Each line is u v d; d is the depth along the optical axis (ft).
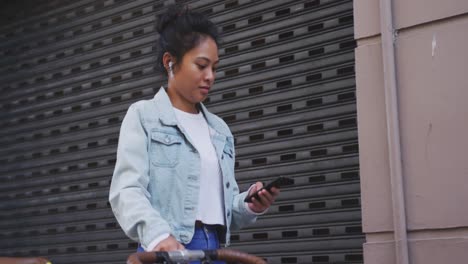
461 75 12.85
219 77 18.13
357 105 13.92
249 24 17.84
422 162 13.03
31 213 21.58
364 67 13.94
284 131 16.80
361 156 13.73
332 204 15.80
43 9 22.33
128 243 19.20
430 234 12.90
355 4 14.24
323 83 16.31
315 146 16.25
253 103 17.42
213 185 10.52
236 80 17.83
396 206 13.07
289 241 16.40
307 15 16.83
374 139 13.62
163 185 10.18
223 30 18.28
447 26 13.09
